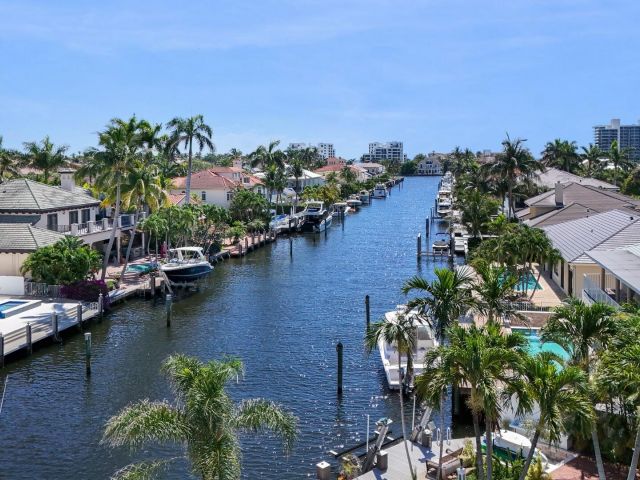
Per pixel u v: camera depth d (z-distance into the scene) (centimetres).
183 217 6856
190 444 1711
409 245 9169
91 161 5872
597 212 6331
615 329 2048
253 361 3934
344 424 3022
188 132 8825
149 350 4147
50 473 2566
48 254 4972
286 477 2536
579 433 1941
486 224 7219
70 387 3466
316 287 6228
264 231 9444
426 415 2764
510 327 3775
